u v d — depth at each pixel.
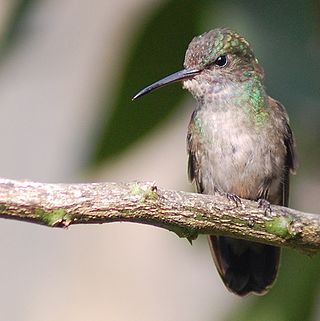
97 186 6.10
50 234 11.61
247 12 7.37
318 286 7.51
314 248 6.87
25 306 11.18
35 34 7.53
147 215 6.29
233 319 7.76
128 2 8.48
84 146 7.74
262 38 7.26
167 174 11.02
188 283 11.33
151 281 11.36
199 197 6.56
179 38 7.73
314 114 7.37
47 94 11.41
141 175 10.95
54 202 5.93
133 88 7.77
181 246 8.57
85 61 10.16
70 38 10.20
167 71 7.81
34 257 11.48
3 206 5.84
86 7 10.14
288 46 7.22
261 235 6.79
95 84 8.16
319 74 7.17
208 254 8.50
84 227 11.74
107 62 7.89
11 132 11.52
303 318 7.53
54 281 11.34
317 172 7.81
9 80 7.70
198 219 6.55
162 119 7.82
